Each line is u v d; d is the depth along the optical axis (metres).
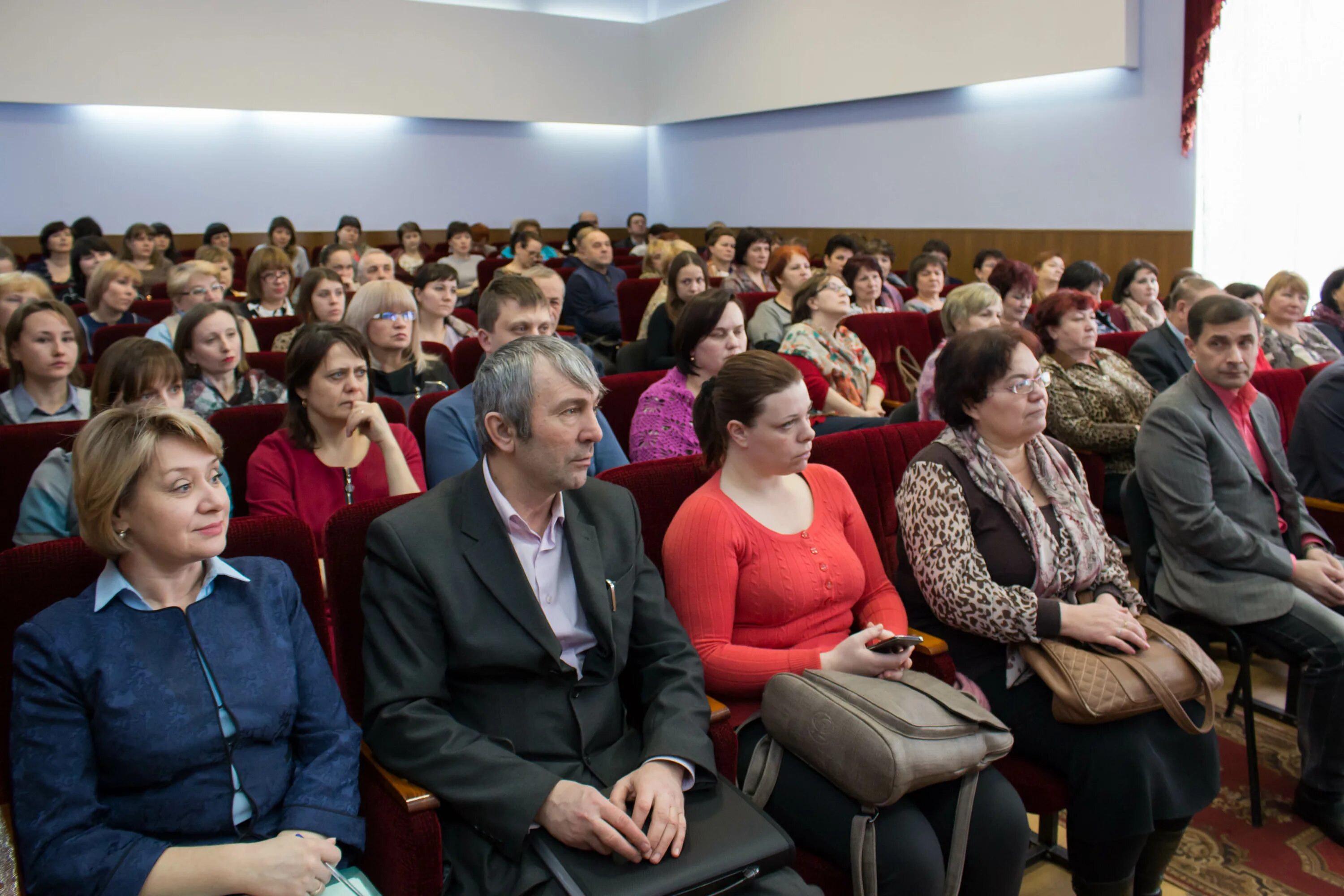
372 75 10.46
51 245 7.39
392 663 1.46
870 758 1.49
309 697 1.46
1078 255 7.65
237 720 1.35
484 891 1.36
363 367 2.31
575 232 8.71
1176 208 6.98
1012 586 1.89
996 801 1.61
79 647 1.30
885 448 2.32
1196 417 2.39
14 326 2.76
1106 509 3.35
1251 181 6.54
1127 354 4.05
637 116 11.96
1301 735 2.28
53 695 1.27
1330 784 2.22
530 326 2.48
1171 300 3.86
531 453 1.50
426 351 3.62
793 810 1.61
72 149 9.51
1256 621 2.27
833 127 9.73
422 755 1.39
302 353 2.26
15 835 1.28
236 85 9.88
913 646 1.67
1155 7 6.93
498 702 1.51
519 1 11.12
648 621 1.66
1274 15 6.31
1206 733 1.82
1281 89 6.32
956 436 2.03
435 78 10.76
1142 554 2.54
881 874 1.51
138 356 2.26
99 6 9.25
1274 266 6.49
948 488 1.97
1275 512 2.45
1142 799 1.73
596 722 1.54
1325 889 2.04
